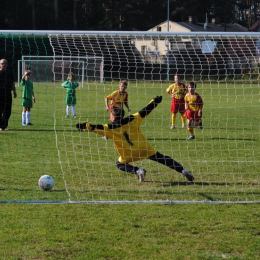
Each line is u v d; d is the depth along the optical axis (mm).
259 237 14180
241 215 16078
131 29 166750
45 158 25094
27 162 24000
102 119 42750
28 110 37531
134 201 17344
